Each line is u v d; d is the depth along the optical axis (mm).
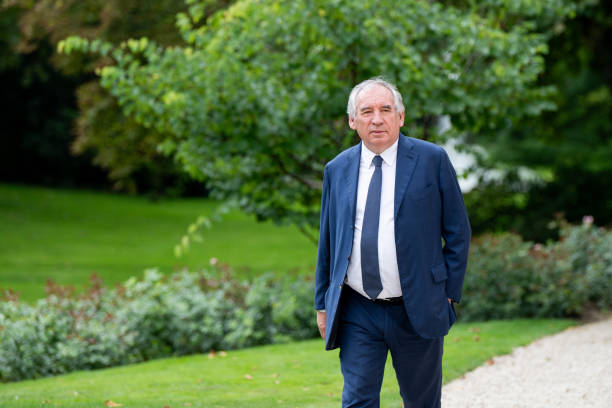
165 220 26938
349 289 3857
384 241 3676
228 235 23172
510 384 6070
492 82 8477
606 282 9859
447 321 3734
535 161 29578
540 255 9906
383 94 3707
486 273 9516
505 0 8719
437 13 8266
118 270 16219
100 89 14164
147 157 15250
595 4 14664
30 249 19062
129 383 6574
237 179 9320
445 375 6344
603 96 27578
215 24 8789
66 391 6273
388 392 5832
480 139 31297
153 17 13445
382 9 7957
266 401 5684
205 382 6516
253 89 8172
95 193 34969
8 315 8547
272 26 8234
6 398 6031
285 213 9484
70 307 8844
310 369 6895
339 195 3820
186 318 8797
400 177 3697
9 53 23734
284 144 8445
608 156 27547
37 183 37469
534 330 8375
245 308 9281
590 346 7355
